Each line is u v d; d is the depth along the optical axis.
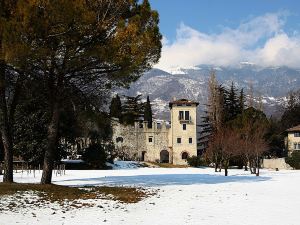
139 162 83.94
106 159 70.19
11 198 18.14
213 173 49.34
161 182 31.02
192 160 81.31
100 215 14.92
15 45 18.86
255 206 17.58
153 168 72.38
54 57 21.41
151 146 94.62
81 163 65.50
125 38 21.97
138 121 93.19
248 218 14.47
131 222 13.53
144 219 14.17
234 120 69.38
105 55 21.66
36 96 25.61
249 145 49.22
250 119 66.88
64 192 21.05
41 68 22.34
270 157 87.00
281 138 85.44
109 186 26.50
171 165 83.81
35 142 55.09
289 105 108.75
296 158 70.75
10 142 23.67
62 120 53.91
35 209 15.84
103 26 21.70
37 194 19.72
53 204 17.34
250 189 25.41
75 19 19.97
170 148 93.69
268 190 24.77
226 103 87.38
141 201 19.12
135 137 94.31
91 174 43.50
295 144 81.81
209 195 21.75
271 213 15.62
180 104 93.88
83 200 18.88
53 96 23.67
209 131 90.06
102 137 68.25
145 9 23.88
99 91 26.28
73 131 57.25
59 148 57.66
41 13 19.48
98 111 27.59
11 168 23.70
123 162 80.12
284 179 36.00
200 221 13.81
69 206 16.98
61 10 19.33
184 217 14.64
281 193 23.02
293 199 20.19
